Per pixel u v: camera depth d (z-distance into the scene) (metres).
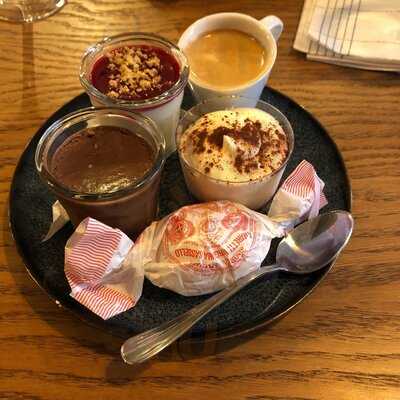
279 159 0.27
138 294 0.24
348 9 0.36
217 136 0.27
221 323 0.23
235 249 0.24
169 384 0.23
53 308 0.25
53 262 0.26
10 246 0.27
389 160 0.30
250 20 0.32
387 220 0.28
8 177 0.30
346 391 0.23
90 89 0.27
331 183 0.28
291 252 0.26
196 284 0.24
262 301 0.24
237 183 0.26
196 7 0.38
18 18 0.38
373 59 0.34
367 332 0.24
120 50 0.30
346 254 0.26
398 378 0.23
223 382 0.23
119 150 0.25
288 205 0.26
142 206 0.25
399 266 0.26
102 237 0.23
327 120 0.32
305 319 0.24
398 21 0.35
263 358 0.23
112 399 0.22
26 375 0.23
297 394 0.22
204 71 0.31
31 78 0.34
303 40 0.35
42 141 0.25
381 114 0.32
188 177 0.27
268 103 0.31
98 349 0.24
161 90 0.28
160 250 0.25
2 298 0.25
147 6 0.38
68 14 0.38
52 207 0.27
